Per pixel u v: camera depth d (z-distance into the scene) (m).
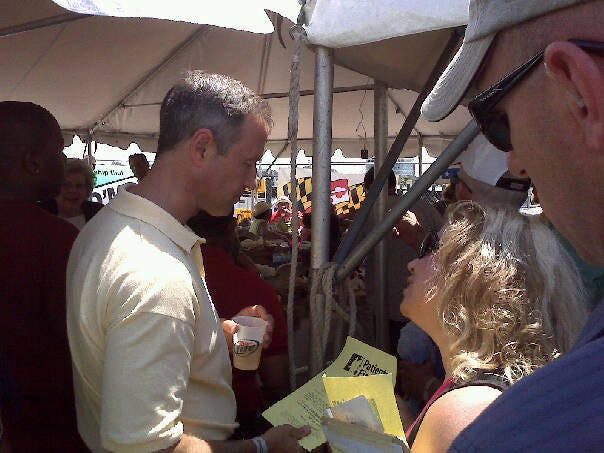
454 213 1.11
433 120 0.76
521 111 0.59
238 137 1.25
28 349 1.55
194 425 1.21
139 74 4.54
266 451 1.28
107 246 1.12
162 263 1.10
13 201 1.62
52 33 3.38
